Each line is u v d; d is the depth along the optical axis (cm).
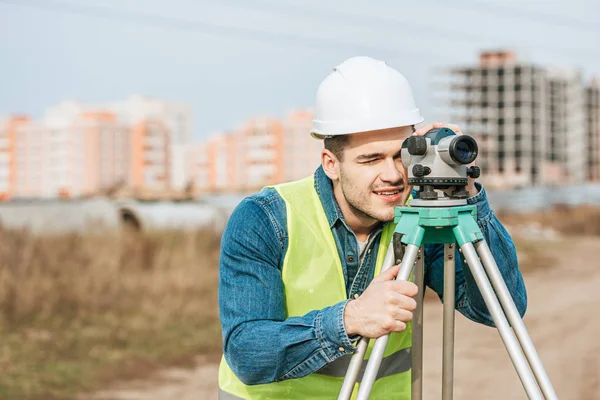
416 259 192
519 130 8612
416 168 177
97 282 892
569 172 8894
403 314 165
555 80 8906
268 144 5406
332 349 173
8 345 676
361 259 204
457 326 858
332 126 188
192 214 1931
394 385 210
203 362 672
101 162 4438
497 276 175
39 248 997
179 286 938
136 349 698
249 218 196
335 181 200
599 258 1811
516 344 169
